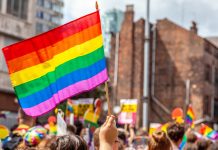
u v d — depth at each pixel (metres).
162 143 6.58
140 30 45.09
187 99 44.69
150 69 46.06
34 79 7.11
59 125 8.62
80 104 14.27
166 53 45.91
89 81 7.05
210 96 46.66
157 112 45.41
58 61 7.11
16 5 30.45
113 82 45.22
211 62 46.78
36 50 7.08
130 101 14.62
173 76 45.56
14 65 7.06
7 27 29.64
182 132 7.81
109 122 4.49
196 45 45.25
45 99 7.16
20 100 7.12
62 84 7.13
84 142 4.77
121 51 45.44
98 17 7.02
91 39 7.02
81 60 7.06
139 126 43.00
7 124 21.98
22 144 8.42
